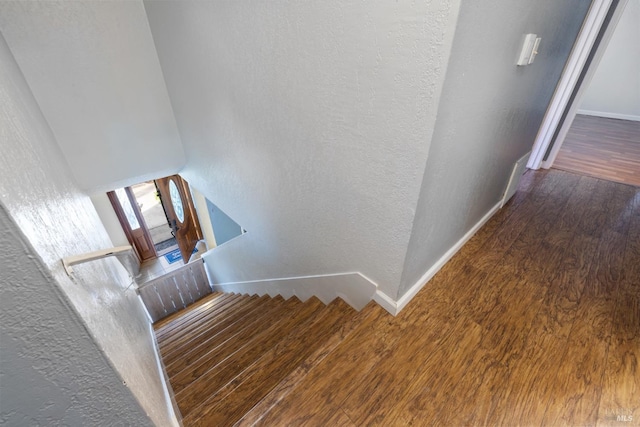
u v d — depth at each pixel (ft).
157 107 7.48
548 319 4.12
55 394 1.52
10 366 1.31
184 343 7.18
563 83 7.45
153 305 11.94
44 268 1.21
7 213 1.05
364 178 3.57
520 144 5.97
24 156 1.93
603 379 3.34
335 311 5.15
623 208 6.68
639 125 13.92
